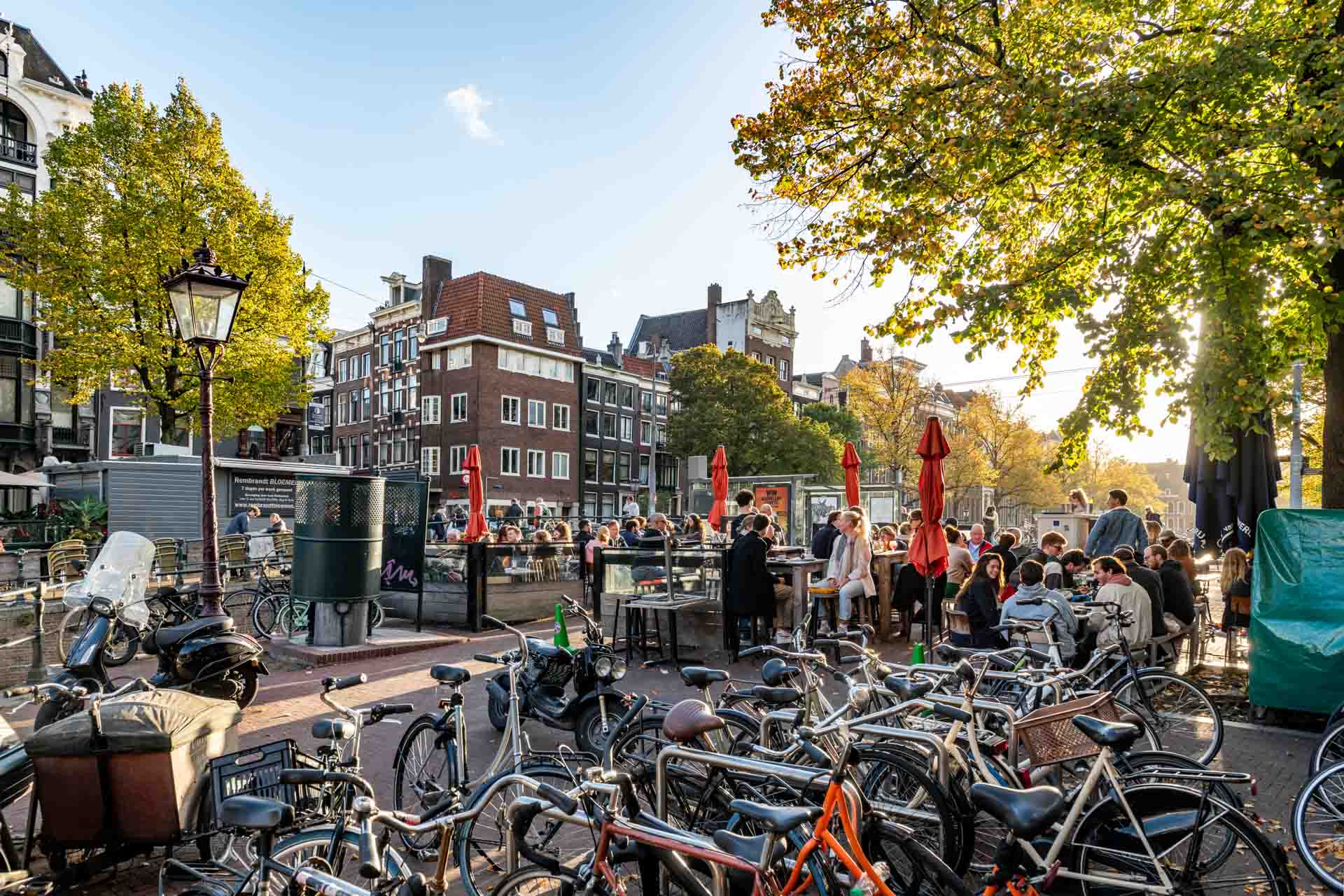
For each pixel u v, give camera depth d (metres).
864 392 42.12
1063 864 3.66
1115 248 8.08
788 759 4.43
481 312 42.56
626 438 51.06
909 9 9.64
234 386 23.78
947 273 9.36
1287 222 7.01
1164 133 7.94
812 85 10.16
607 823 3.05
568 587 14.70
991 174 9.24
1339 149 7.09
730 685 5.55
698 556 10.70
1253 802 5.50
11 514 24.11
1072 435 8.70
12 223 22.30
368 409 48.25
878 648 11.51
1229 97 7.71
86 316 22.02
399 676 9.81
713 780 4.14
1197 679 9.52
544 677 6.43
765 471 45.56
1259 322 7.56
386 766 6.41
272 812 2.86
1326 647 6.95
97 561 8.05
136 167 22.38
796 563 10.98
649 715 4.93
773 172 10.55
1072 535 18.36
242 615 13.16
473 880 4.25
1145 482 79.56
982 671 5.40
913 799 4.14
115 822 4.27
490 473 41.97
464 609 13.14
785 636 9.60
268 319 23.77
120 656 10.27
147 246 21.70
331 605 11.10
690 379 47.03
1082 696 5.16
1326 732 5.54
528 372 44.53
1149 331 7.93
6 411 29.73
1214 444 7.54
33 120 31.92
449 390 43.09
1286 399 7.96
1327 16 7.29
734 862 2.78
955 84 8.75
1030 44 9.50
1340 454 8.25
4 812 5.67
